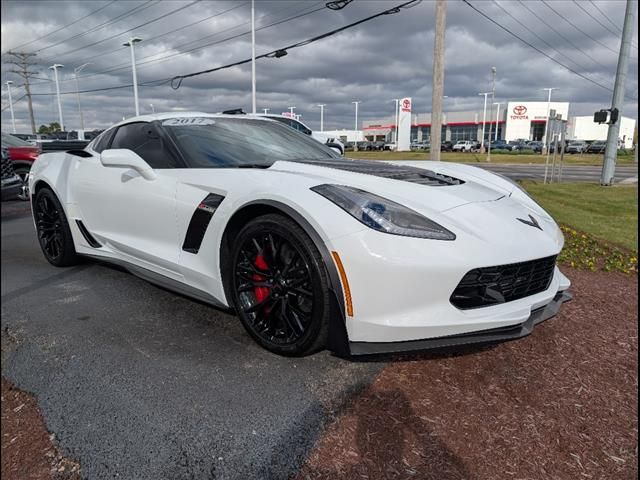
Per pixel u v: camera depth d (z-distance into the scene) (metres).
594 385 2.12
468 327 1.94
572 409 1.93
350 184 2.27
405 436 1.72
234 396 1.93
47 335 2.50
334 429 1.74
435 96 10.57
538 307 2.23
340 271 1.93
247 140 3.08
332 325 2.01
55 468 1.53
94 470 1.52
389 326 1.90
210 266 2.43
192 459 1.57
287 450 1.63
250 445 1.64
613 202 9.00
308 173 2.46
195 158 2.74
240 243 2.25
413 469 1.56
